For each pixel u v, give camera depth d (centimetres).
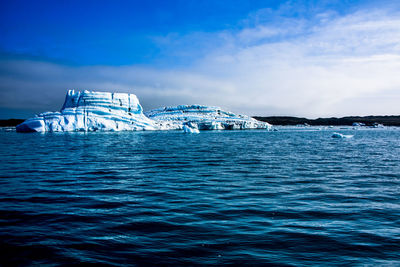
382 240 596
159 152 2669
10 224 702
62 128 8806
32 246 573
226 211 795
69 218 746
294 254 532
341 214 770
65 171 1543
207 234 626
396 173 1461
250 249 552
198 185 1161
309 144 3806
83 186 1152
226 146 3462
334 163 1858
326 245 571
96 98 10350
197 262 501
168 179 1299
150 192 1038
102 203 891
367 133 8519
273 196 971
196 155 2389
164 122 13400
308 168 1636
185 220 721
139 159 2105
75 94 10631
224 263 497
